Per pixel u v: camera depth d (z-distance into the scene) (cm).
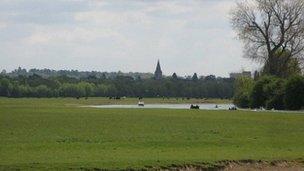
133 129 5503
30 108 10900
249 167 3397
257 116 7956
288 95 10206
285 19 12231
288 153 3853
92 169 3006
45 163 3111
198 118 7406
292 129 5791
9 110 9794
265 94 11069
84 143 4191
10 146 3919
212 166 3316
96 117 7506
